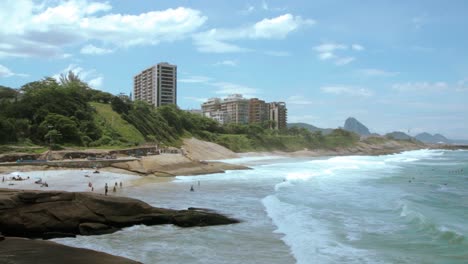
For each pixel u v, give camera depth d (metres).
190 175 59.69
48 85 100.81
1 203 23.25
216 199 37.91
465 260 20.12
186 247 22.55
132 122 100.56
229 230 26.42
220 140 132.38
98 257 18.11
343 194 42.59
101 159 61.25
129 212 26.84
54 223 24.12
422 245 22.97
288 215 31.09
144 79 190.25
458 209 35.00
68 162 55.66
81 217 24.94
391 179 60.53
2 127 66.44
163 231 25.88
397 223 28.66
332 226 27.66
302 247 22.55
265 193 42.34
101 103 107.12
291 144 164.25
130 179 50.72
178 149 96.81
